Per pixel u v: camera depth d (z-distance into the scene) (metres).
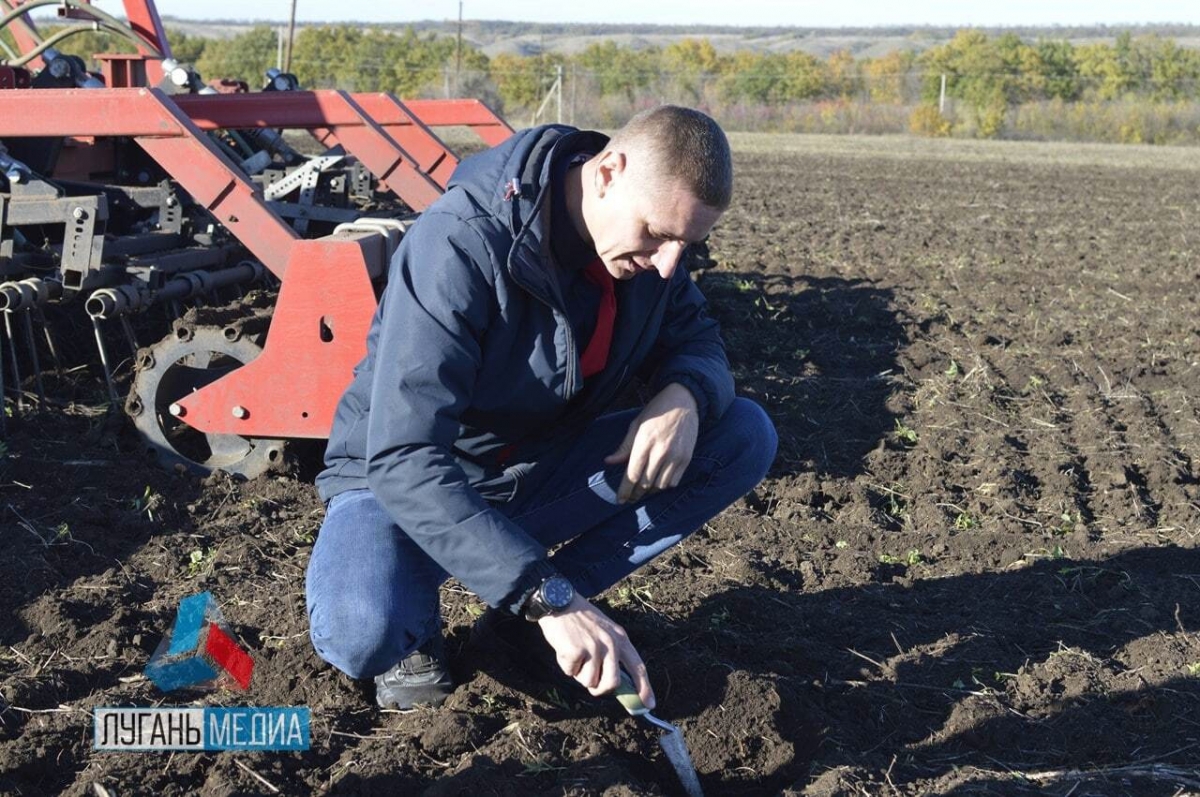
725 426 3.34
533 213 2.74
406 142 8.19
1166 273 11.18
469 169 2.83
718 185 2.57
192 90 7.25
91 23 7.51
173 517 4.64
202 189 5.12
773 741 3.24
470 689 3.38
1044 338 8.22
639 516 3.36
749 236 12.77
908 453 5.71
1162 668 3.68
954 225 14.20
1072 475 5.43
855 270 10.81
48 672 3.46
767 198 16.53
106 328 6.86
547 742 3.12
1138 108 35.09
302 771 3.04
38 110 5.16
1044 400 6.73
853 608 4.09
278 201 7.98
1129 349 7.98
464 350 2.70
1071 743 3.30
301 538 4.52
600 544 3.40
